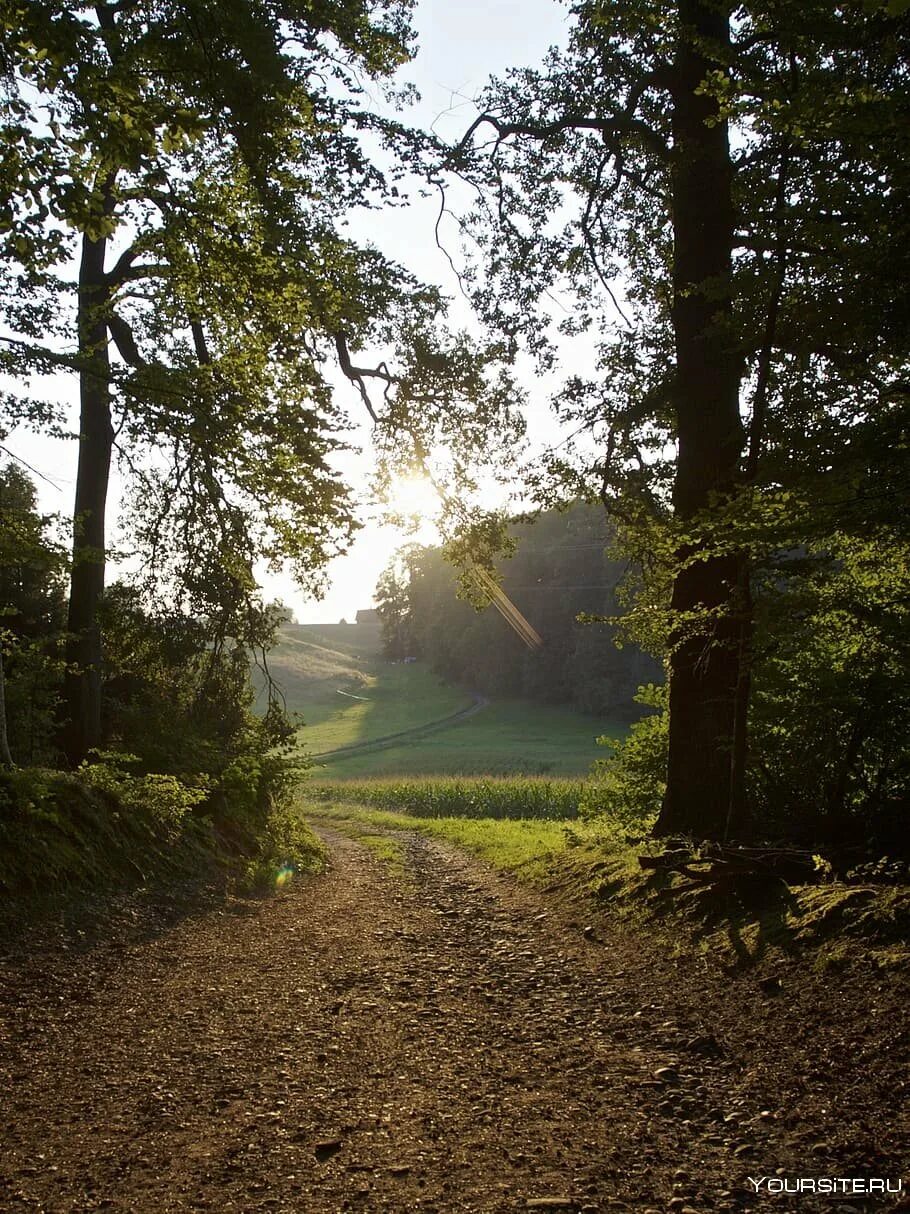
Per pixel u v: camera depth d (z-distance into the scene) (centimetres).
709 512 761
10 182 642
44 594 1955
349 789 4253
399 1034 536
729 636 1050
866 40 675
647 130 1148
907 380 689
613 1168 349
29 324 941
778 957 601
